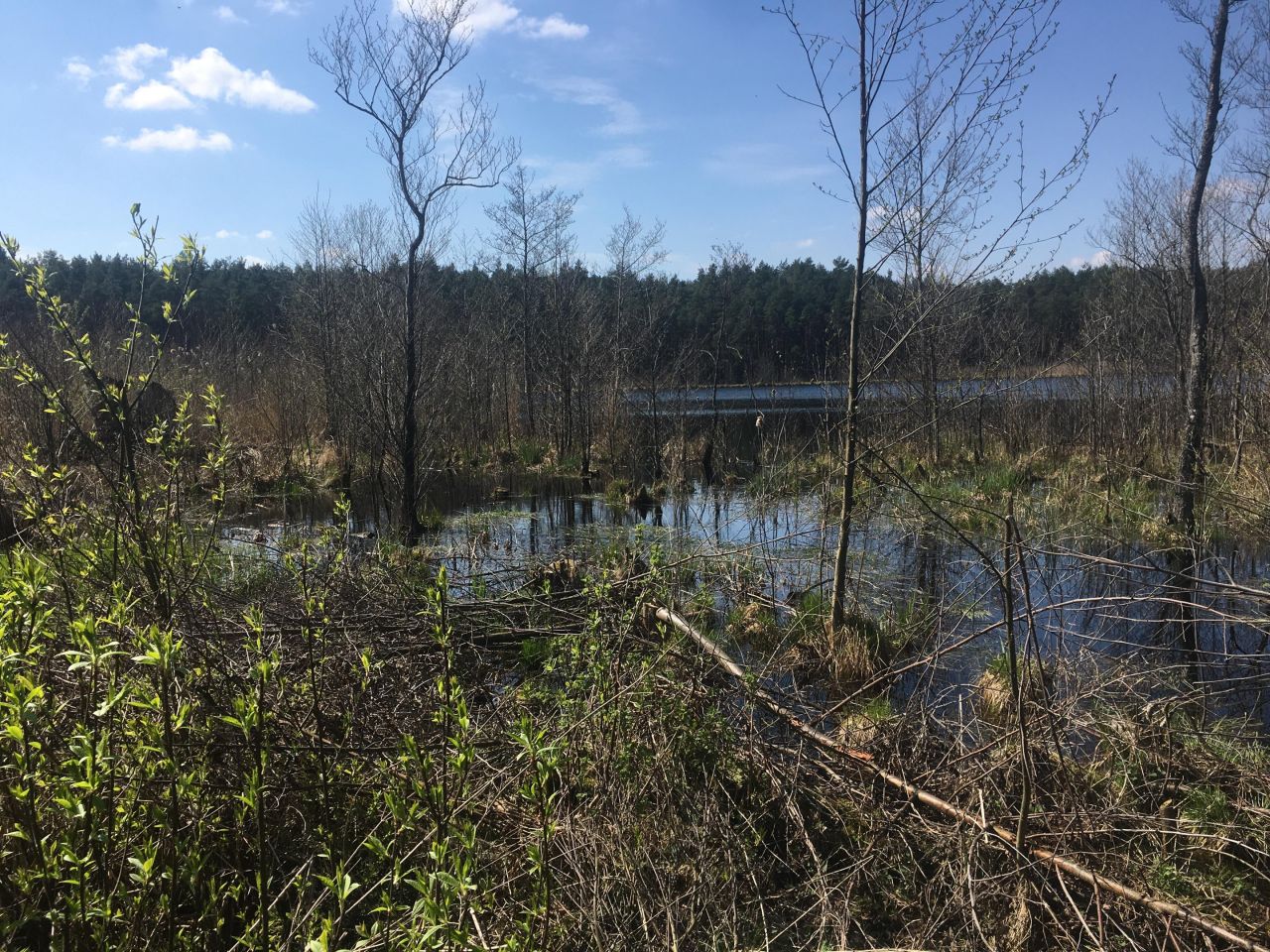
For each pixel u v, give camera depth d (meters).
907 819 3.71
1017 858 3.19
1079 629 7.01
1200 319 10.46
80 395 7.68
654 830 3.32
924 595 8.22
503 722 3.97
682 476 16.97
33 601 2.53
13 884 2.34
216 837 2.86
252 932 2.34
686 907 2.97
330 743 3.28
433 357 16.42
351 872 2.93
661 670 4.32
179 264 3.20
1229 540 10.77
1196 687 5.52
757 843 3.53
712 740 3.94
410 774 3.09
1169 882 3.26
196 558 3.96
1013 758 3.74
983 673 6.14
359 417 16.08
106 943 2.15
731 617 7.90
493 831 3.28
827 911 3.05
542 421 26.08
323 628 3.84
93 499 3.80
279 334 26.25
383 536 12.22
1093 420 16.80
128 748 2.60
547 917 2.41
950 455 18.17
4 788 2.33
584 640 4.49
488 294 31.62
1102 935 2.87
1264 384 11.40
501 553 10.84
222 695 3.13
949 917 3.22
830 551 10.28
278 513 14.88
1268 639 6.80
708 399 27.84
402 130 11.70
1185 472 10.45
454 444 23.22
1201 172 10.37
